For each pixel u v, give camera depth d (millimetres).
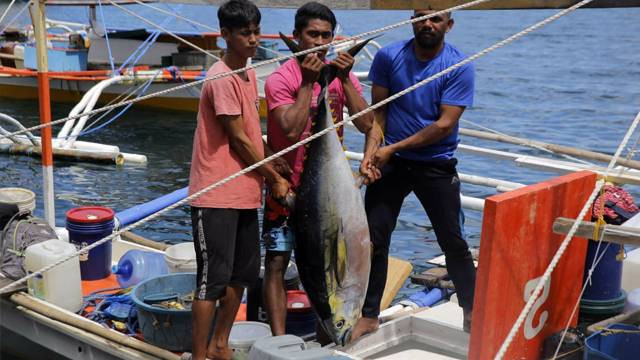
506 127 20438
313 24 4887
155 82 20141
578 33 53406
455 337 5863
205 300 4914
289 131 4812
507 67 34031
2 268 6523
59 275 6242
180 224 11766
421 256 10594
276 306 5309
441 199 5465
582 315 6094
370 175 5133
